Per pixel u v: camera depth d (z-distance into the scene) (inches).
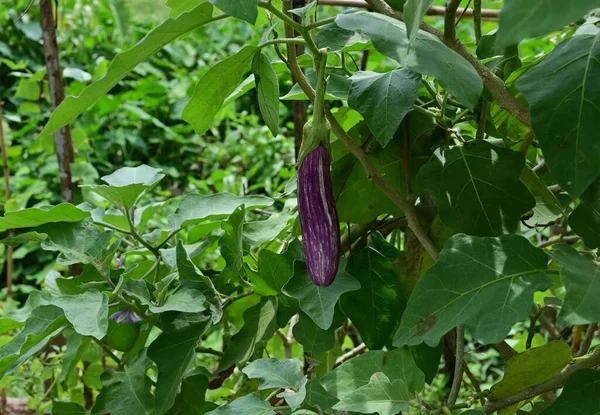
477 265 37.2
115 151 239.6
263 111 43.0
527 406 52.7
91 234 48.4
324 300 42.8
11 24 244.8
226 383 64.3
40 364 66.9
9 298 84.0
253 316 48.2
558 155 33.1
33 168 207.8
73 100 37.6
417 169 47.9
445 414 39.3
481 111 45.4
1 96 233.0
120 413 45.8
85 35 259.0
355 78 40.4
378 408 37.9
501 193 41.7
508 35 27.0
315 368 52.9
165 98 254.8
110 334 51.6
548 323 59.7
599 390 35.2
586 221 38.2
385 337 47.5
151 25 276.2
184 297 44.8
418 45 35.2
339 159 47.9
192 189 220.5
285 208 58.8
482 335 35.4
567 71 33.9
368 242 49.8
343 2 55.0
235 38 290.2
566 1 26.7
